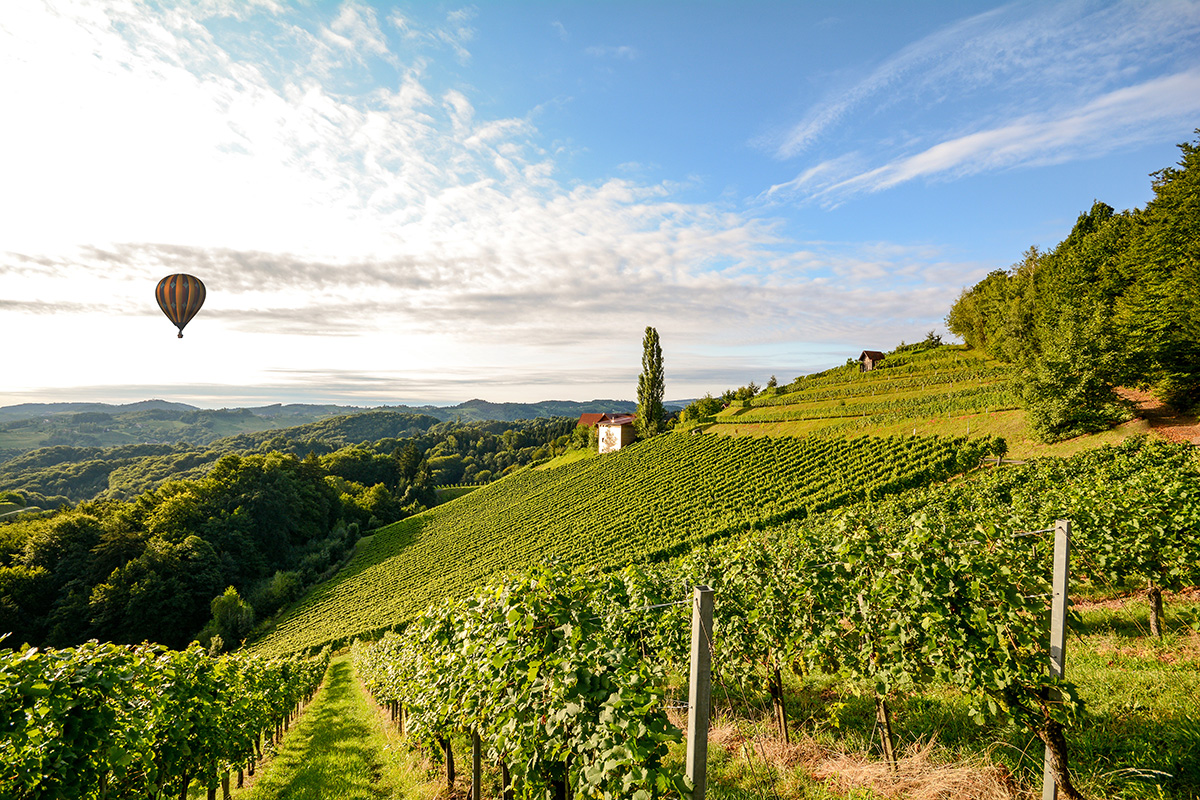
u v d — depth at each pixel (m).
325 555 67.00
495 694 5.16
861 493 31.30
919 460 33.62
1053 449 27.39
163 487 63.03
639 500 45.97
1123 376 25.69
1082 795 4.07
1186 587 8.89
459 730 7.75
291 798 9.20
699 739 3.49
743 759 5.77
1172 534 7.71
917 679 5.17
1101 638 7.43
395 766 10.02
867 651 5.52
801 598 6.39
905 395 52.06
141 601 44.78
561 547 40.12
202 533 56.03
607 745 3.63
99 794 4.72
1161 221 27.58
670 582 9.52
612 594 8.09
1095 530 8.81
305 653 36.47
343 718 17.45
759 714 7.31
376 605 44.19
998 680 4.32
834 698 7.21
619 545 36.56
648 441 67.75
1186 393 24.72
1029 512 11.20
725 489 41.81
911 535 5.37
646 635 8.02
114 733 4.86
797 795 4.83
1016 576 4.75
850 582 5.89
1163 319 25.48
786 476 39.88
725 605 7.60
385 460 120.25
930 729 5.56
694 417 78.38
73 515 52.84
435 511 78.44
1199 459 15.53
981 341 69.38
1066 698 4.06
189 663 7.52
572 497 55.16
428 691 7.73
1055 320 39.34
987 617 4.55
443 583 42.53
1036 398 28.58
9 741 4.01
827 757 5.50
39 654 4.43
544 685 4.52
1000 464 28.09
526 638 4.95
